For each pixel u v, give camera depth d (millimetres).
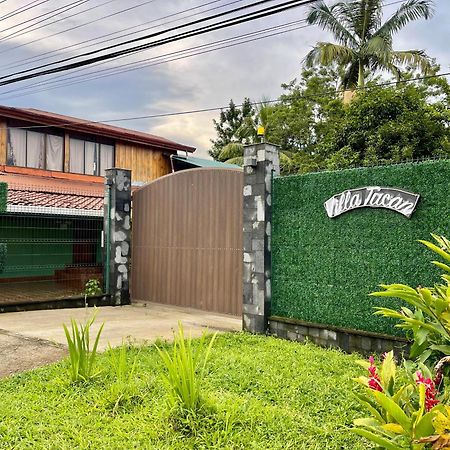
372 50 17250
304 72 20594
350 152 13102
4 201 9344
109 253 10547
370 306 6109
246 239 7609
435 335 3088
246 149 7648
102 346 6395
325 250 6652
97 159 16141
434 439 1805
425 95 15945
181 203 9766
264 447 3316
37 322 8086
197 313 9289
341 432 3576
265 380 4688
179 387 3770
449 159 5500
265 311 7277
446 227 5453
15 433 3506
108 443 3371
